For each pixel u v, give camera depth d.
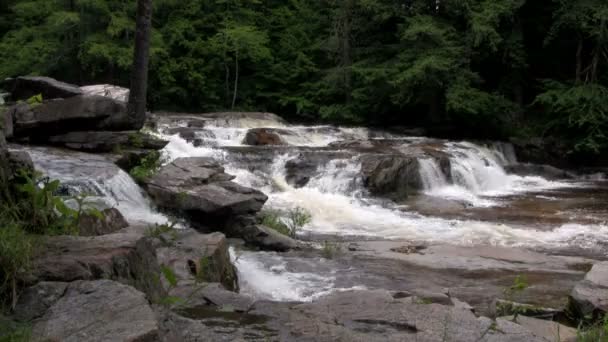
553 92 24.14
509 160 24.45
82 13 28.06
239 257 9.63
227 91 30.38
